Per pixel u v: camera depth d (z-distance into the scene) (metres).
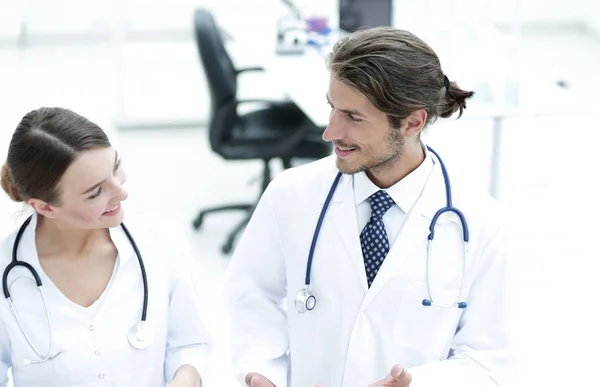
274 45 3.93
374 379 1.44
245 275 1.56
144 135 4.81
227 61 3.40
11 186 1.28
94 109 5.03
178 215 3.83
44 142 1.21
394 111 1.30
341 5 3.96
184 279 1.43
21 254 1.33
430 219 1.43
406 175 1.44
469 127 4.74
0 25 5.98
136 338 1.35
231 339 1.56
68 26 6.10
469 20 3.39
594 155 4.36
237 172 4.33
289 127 3.42
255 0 5.66
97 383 1.33
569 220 3.69
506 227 1.44
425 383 1.37
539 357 2.69
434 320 1.43
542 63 5.86
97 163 1.23
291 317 1.50
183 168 4.36
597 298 3.07
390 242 1.44
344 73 1.28
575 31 6.61
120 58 4.87
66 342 1.31
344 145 1.34
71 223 1.28
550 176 4.13
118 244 1.37
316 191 1.49
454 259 1.42
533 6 6.52
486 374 1.40
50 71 5.62
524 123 4.78
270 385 1.46
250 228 1.55
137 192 4.05
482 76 3.21
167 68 5.66
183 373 1.39
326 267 1.46
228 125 3.31
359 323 1.43
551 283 3.17
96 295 1.35
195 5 6.02
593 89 5.32
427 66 1.31
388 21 3.82
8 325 1.30
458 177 1.49
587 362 2.67
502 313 1.42
